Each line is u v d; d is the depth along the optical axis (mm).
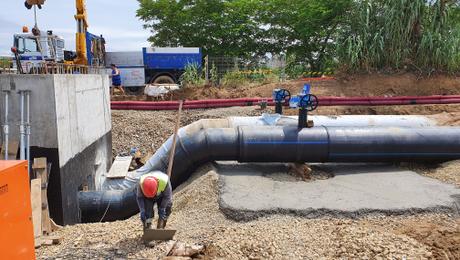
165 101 16422
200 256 5266
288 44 28281
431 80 15789
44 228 6820
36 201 7078
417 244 5445
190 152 8719
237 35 28328
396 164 9336
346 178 8391
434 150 8719
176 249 5336
